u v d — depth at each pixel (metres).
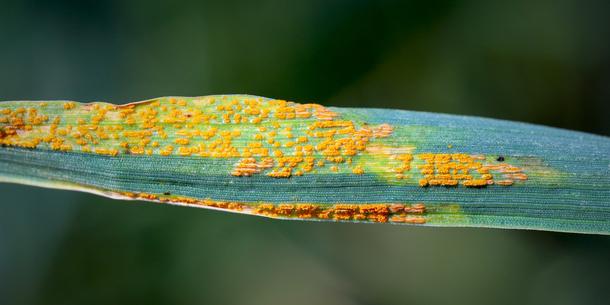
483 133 0.12
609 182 0.12
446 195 0.12
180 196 0.12
